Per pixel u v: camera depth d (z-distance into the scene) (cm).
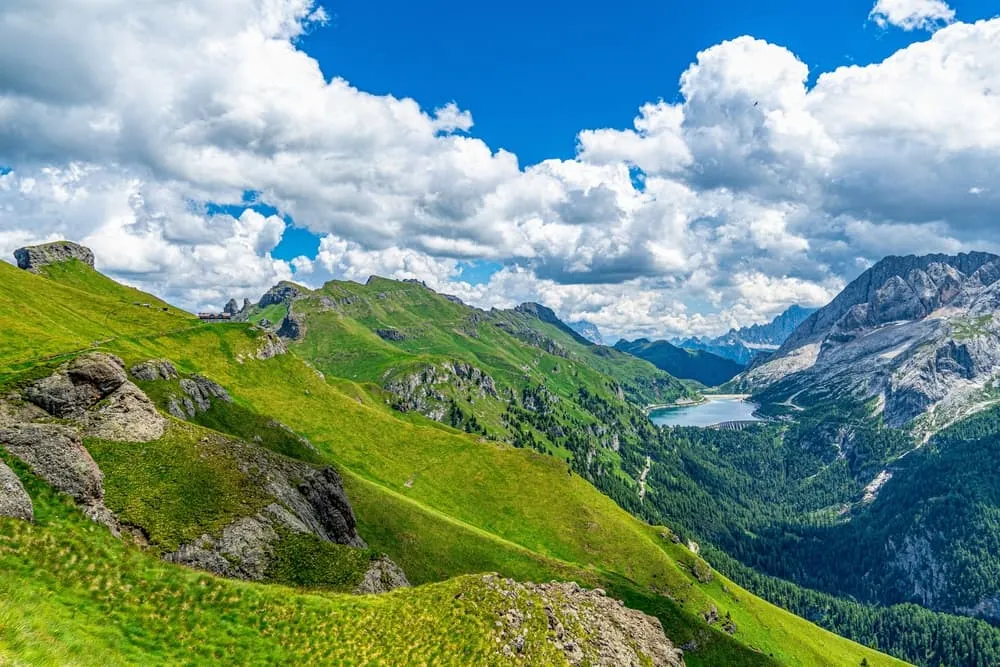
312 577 6431
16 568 3638
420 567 13062
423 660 4406
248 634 4138
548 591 6456
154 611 3941
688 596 17288
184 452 7375
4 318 14325
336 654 4225
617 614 6725
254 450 8681
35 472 4769
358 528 13325
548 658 4894
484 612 5141
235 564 6047
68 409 6912
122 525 5622
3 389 6588
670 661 6250
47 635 3028
